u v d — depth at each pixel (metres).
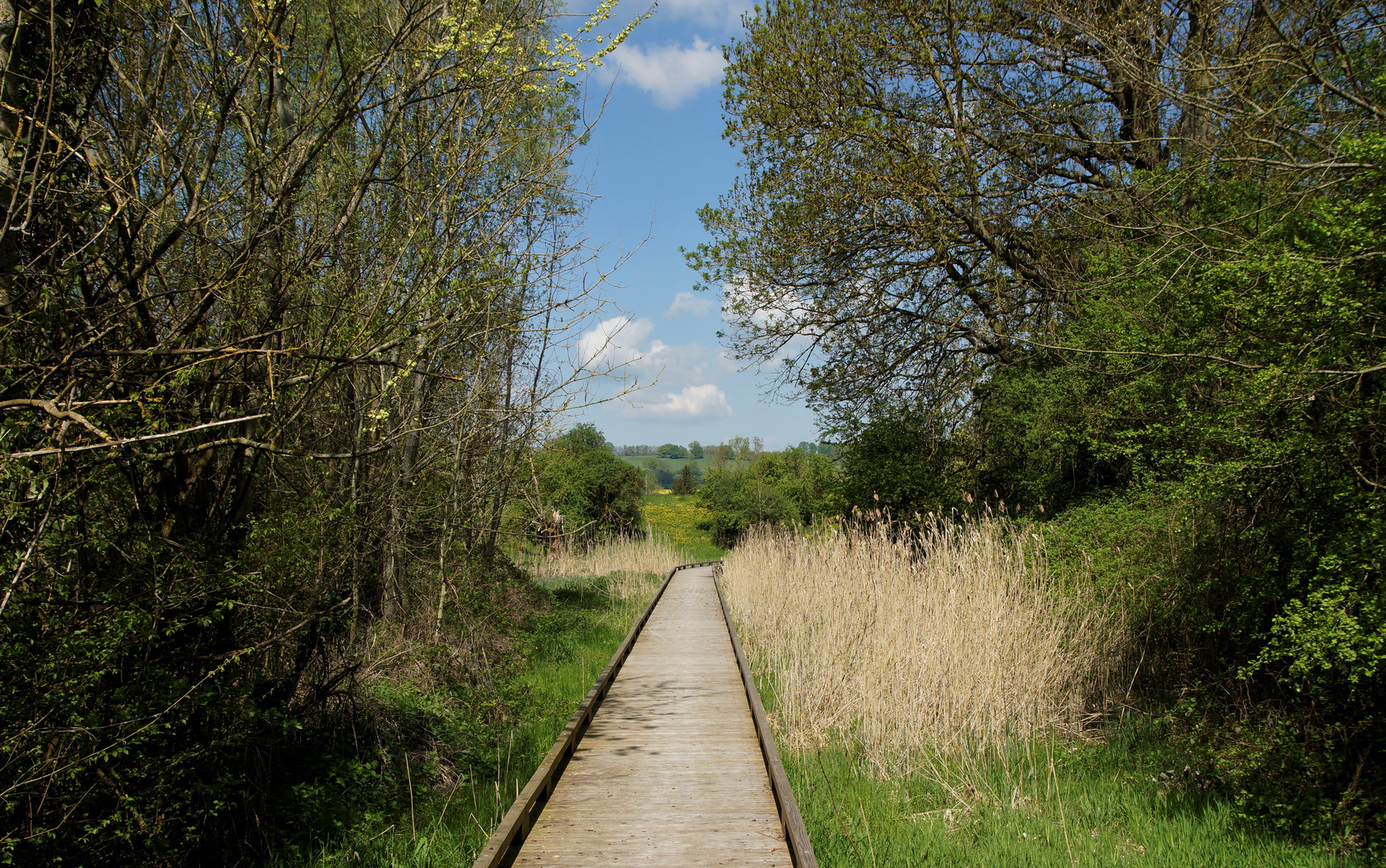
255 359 4.91
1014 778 6.22
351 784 5.75
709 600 17.44
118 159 4.58
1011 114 13.65
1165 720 7.04
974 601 8.23
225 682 4.67
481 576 10.05
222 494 4.78
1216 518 6.87
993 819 5.45
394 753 6.38
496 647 9.79
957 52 13.27
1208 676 7.14
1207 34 8.87
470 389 8.20
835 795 5.78
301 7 5.91
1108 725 7.41
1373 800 4.94
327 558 6.25
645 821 5.07
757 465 48.75
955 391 15.77
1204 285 6.45
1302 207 5.96
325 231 5.57
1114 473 11.42
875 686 7.38
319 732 6.02
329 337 5.14
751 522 41.94
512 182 6.73
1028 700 7.29
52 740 3.61
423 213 5.95
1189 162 8.54
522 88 5.95
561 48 5.63
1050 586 8.98
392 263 5.95
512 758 7.10
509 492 10.13
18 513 3.41
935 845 5.00
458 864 4.85
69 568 3.93
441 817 5.38
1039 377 13.23
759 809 5.29
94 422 3.61
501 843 4.28
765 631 11.28
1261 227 6.68
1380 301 4.76
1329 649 4.87
